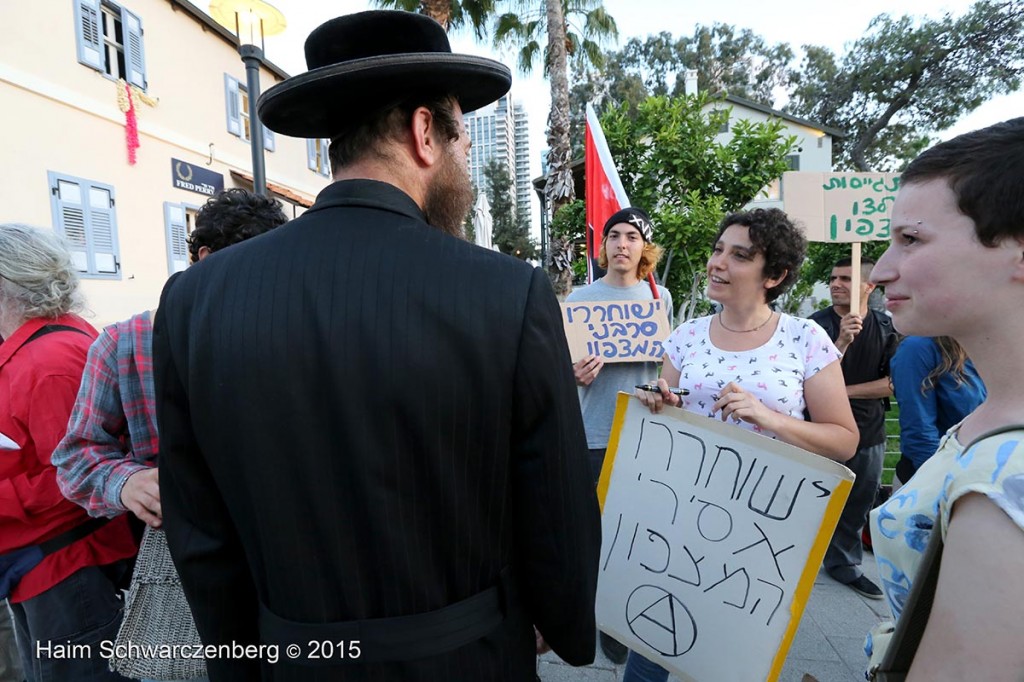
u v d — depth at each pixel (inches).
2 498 55.5
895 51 824.9
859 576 109.3
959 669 23.0
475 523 31.9
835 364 63.7
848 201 120.5
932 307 28.0
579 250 333.1
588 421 99.0
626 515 63.4
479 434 30.6
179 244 387.9
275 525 30.8
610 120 285.3
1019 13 731.4
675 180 273.1
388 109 34.5
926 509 30.7
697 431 58.9
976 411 30.1
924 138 842.8
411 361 29.3
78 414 54.4
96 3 320.5
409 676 30.9
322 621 31.1
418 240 32.1
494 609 34.0
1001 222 25.2
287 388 29.7
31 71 284.0
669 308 112.6
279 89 33.8
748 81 1077.1
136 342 54.6
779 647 51.8
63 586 59.9
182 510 36.4
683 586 58.4
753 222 65.0
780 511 52.4
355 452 29.3
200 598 36.3
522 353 30.7
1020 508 22.5
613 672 88.3
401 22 35.1
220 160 432.8
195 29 406.6
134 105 346.6
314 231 32.5
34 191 286.4
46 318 62.6
